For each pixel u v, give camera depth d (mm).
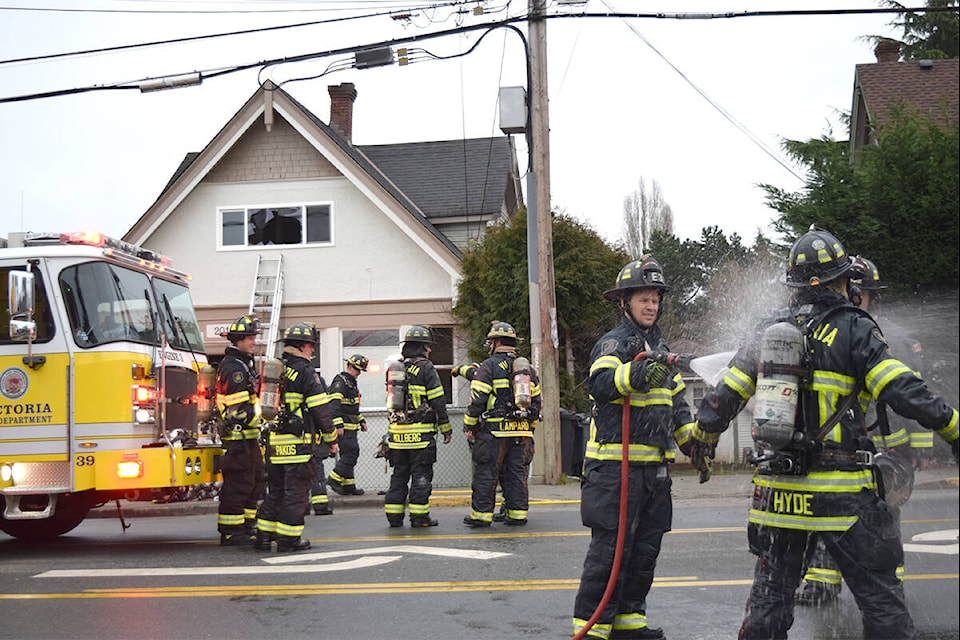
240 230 19859
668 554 7840
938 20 13211
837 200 8852
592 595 4918
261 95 19469
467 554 8180
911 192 7672
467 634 5605
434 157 23094
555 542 8789
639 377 4664
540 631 5621
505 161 22359
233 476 9203
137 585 7277
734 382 4172
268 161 19859
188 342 10180
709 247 28922
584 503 4988
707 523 9586
